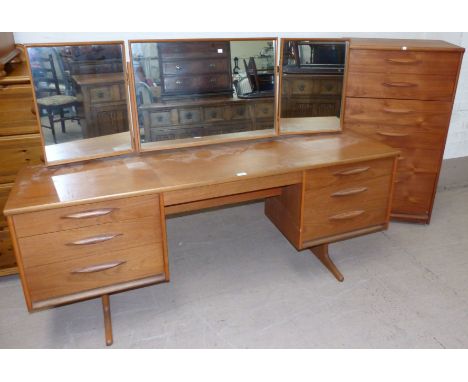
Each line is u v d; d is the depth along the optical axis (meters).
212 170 1.96
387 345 1.90
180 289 2.29
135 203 1.77
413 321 2.04
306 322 2.04
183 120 2.20
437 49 2.42
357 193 2.20
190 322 2.05
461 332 1.98
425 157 2.71
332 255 2.58
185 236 2.79
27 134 2.07
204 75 2.18
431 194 2.81
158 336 1.97
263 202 3.22
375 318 2.06
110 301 2.20
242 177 1.89
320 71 2.39
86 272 1.79
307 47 2.33
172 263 2.51
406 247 2.66
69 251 1.74
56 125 1.96
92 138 2.05
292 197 2.20
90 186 1.79
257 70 2.28
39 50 1.83
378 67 2.49
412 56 2.45
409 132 2.64
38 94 1.88
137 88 2.06
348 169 2.13
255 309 2.13
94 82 1.98
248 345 1.91
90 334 1.99
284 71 2.32
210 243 2.72
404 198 2.85
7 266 2.30
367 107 2.59
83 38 2.35
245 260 2.54
